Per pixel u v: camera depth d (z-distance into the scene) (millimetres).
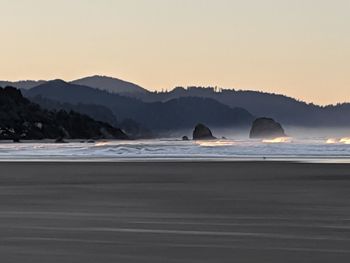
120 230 42219
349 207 56250
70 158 183750
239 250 34594
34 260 31812
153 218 48688
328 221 46906
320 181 89750
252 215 50531
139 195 68875
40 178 97312
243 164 141250
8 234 40312
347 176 100312
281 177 98438
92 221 46906
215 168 125438
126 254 33500
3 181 91062
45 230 42219
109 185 83688
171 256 32938
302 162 149750
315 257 32531
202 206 57156
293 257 32531
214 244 36531
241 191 74062
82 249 34938
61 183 87250
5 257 32562
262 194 69812
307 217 49250
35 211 53500
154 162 153250
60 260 31844
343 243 36750
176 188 78812
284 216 49812
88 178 97312
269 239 38281
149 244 36531
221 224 45219
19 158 184625
